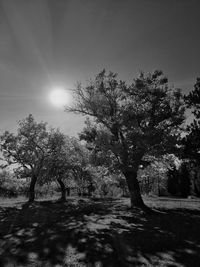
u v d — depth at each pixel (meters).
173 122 26.42
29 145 43.03
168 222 17.84
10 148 42.69
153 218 19.72
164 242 12.06
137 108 26.83
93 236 13.33
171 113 26.02
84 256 10.12
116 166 26.53
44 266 9.17
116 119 26.94
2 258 10.10
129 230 14.91
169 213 22.80
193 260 9.63
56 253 10.56
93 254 10.34
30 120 43.94
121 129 26.84
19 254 10.55
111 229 15.24
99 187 69.69
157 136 24.56
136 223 17.47
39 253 10.63
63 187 47.03
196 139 25.05
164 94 26.20
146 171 33.22
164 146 25.20
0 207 31.66
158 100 26.27
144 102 26.83
